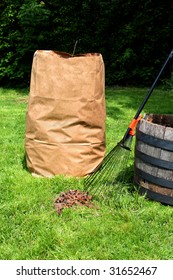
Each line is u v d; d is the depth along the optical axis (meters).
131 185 4.46
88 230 3.58
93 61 4.45
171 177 3.98
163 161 3.97
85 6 11.32
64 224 3.68
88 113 4.50
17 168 4.97
